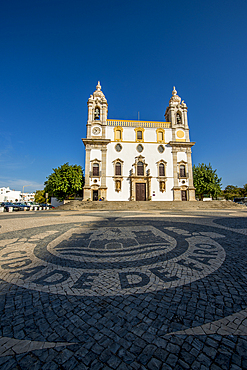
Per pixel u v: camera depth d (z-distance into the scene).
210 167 46.88
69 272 4.29
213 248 5.96
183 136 39.47
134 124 39.16
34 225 10.91
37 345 2.26
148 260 4.98
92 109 38.56
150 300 3.12
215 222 11.44
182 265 4.61
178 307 2.93
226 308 2.88
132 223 11.17
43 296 3.31
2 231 9.11
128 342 2.28
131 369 1.94
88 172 36.16
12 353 2.15
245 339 2.29
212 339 2.30
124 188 36.53
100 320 2.66
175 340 2.30
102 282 3.79
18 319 2.71
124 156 37.44
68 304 3.05
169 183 37.50
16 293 3.42
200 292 3.36
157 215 16.17
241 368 1.93
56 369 1.95
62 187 39.78
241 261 4.82
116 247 6.18
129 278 3.95
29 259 5.16
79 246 6.34
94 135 37.56
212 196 47.03
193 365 1.98
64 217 15.34
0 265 4.77
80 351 2.17
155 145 38.34
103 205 29.66
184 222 11.45
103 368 1.96
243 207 30.09
